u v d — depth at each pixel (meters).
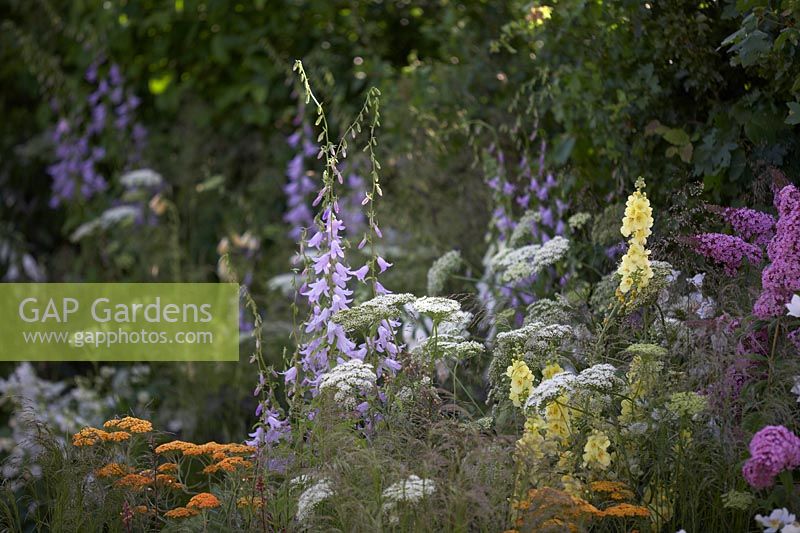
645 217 3.89
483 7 7.16
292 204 7.45
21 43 8.91
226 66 8.69
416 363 3.97
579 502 3.35
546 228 5.41
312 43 8.34
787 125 4.66
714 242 4.20
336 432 3.60
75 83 9.02
